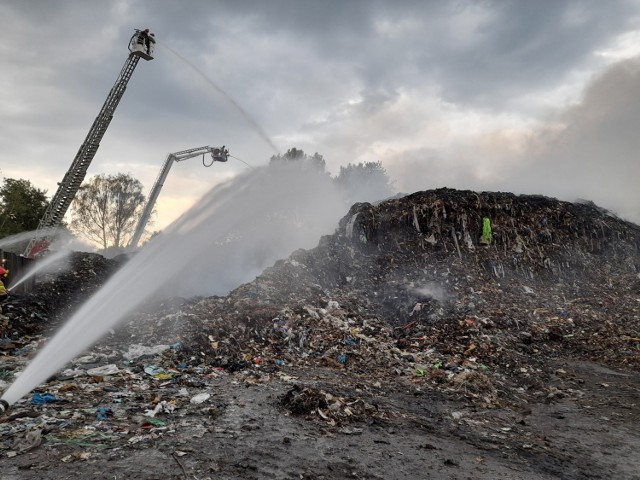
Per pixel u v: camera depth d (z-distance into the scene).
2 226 32.25
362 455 4.84
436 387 8.41
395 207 19.81
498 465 4.93
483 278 16.31
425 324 12.70
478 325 12.48
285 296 13.49
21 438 4.42
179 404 6.05
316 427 5.63
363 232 18.59
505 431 6.30
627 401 7.99
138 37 17.66
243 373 8.25
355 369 9.36
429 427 6.17
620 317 14.07
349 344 10.71
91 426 4.91
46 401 5.71
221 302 12.27
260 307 12.00
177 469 3.98
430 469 4.62
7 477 3.62
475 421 6.68
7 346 8.77
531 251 18.34
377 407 6.75
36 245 17.27
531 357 10.98
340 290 15.33
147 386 6.83
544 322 13.52
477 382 8.49
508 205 20.11
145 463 4.05
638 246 20.73
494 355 10.63
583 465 5.14
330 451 4.86
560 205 21.52
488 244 18.30
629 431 6.46
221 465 4.17
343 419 6.03
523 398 8.25
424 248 18.02
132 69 18.09
